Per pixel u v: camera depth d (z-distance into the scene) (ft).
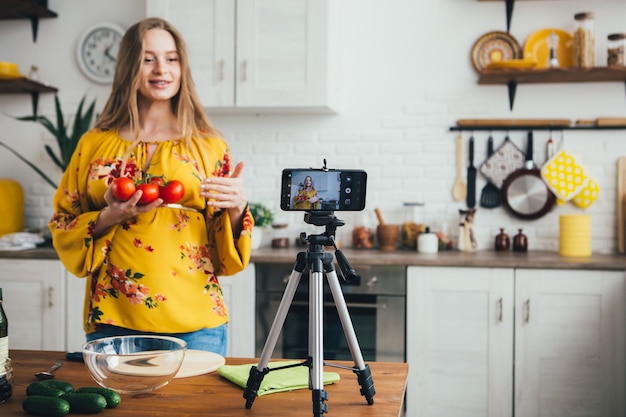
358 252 12.20
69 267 6.64
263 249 12.65
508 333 10.78
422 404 11.00
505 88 12.72
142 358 4.51
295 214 13.35
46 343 11.96
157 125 7.04
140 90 6.85
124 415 4.26
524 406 10.78
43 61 13.92
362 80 13.14
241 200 6.51
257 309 11.43
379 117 13.09
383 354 11.09
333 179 4.56
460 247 12.46
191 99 7.08
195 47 12.14
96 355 4.45
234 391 4.83
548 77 12.10
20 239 12.41
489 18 12.77
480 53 12.73
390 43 13.05
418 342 10.99
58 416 4.19
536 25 12.63
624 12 12.44
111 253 6.46
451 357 10.93
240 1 11.99
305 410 4.41
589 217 11.78
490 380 10.84
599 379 10.65
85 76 13.80
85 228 6.41
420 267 10.98
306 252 4.52
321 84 11.80
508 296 10.78
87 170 6.81
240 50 12.01
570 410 10.69
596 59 12.52
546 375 10.74
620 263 10.55
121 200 5.98
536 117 12.66
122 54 6.88
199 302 6.51
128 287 6.36
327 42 11.80
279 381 4.91
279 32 11.93
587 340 10.66
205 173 6.89
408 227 12.69
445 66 12.90
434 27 12.92
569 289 10.67
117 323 6.37
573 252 11.75
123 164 6.66
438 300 10.94
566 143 12.58
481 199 12.79
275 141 13.38
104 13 13.76
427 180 12.97
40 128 13.97
